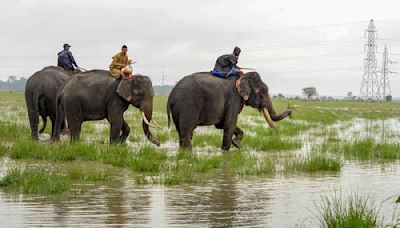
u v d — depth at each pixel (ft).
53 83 60.95
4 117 101.40
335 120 131.23
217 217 28.91
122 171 43.19
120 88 55.31
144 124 56.85
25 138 58.03
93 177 39.17
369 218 26.66
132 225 26.96
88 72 57.47
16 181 35.83
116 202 32.01
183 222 27.76
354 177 42.39
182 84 56.44
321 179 41.24
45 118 63.52
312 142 70.18
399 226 27.04
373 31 401.08
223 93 57.62
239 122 111.34
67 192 34.60
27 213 28.81
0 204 30.68
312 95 609.42
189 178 39.99
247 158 49.83
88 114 56.18
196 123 56.08
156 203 31.99
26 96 61.11
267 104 61.11
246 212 30.14
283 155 55.01
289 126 98.58
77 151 49.21
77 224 26.89
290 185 38.47
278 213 29.99
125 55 57.26
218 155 51.90
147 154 49.57
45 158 47.98
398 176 43.04
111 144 54.44
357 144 59.00
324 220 28.14
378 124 117.50
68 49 65.46
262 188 37.24
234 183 39.01
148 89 56.70
